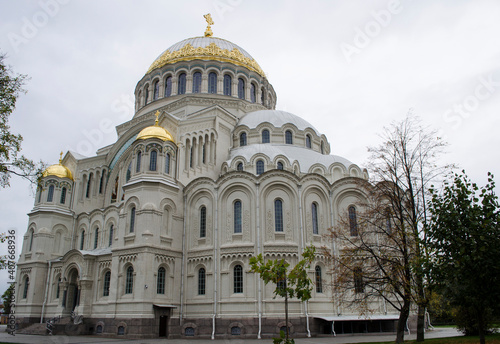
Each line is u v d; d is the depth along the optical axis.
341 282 35.72
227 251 47.03
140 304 44.28
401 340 32.16
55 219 61.28
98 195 66.69
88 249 60.03
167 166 52.06
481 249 20.33
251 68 76.69
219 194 49.56
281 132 62.78
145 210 47.75
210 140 59.81
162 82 73.81
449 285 21.91
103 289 51.59
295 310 44.47
